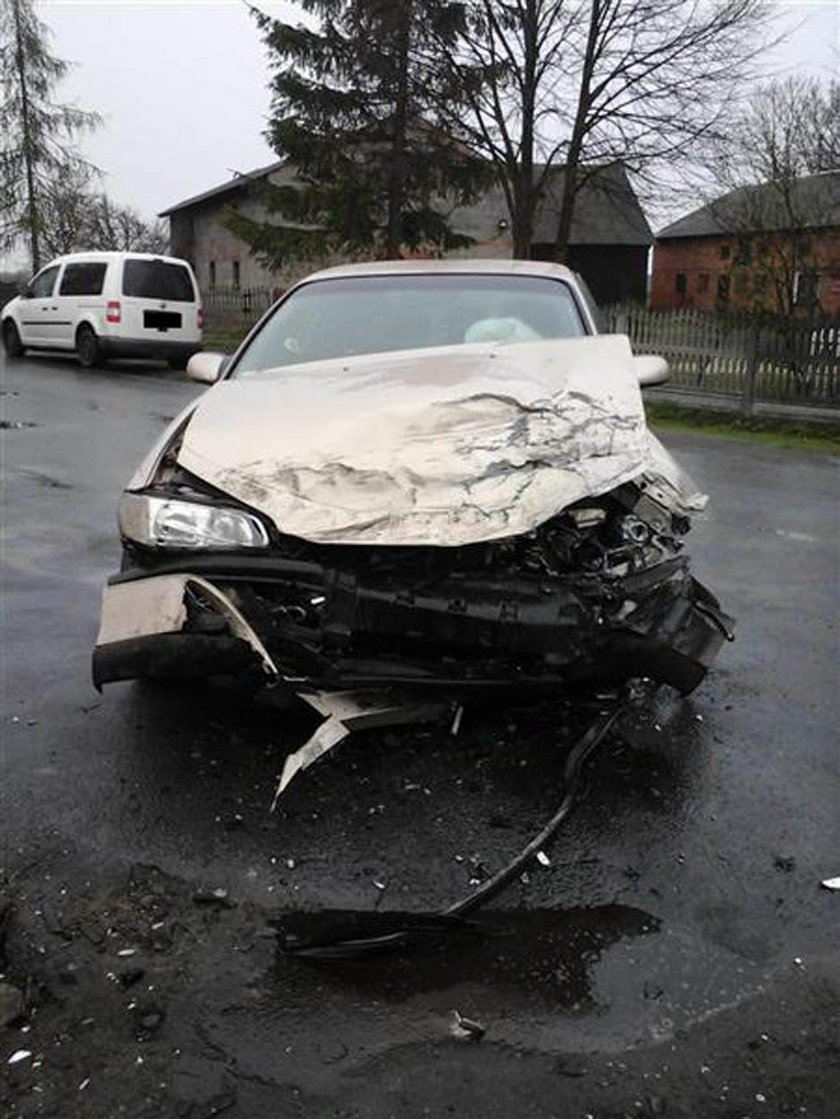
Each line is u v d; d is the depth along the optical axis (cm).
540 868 297
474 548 322
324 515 310
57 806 321
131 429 1145
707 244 4453
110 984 243
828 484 937
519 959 258
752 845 314
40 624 489
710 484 926
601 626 326
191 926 266
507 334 487
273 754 358
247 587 317
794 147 1736
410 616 311
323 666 316
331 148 2233
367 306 512
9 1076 214
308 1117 207
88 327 1794
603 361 422
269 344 499
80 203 3800
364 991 244
